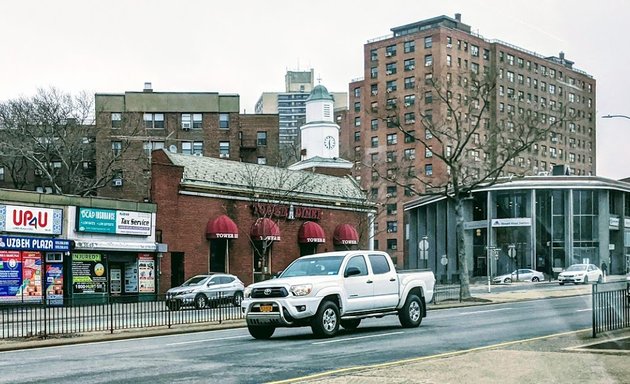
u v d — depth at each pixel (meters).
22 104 60.66
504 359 11.57
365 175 106.62
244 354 14.21
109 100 76.12
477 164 84.69
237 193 47.06
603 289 14.72
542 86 82.94
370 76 107.62
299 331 19.64
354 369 11.41
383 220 103.25
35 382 11.19
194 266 44.31
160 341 18.61
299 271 18.22
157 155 45.97
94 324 23.69
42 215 35.88
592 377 9.53
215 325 23.25
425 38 100.50
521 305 29.39
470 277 45.88
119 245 39.09
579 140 65.44
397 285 19.05
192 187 44.38
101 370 12.47
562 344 13.45
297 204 51.34
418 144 99.75
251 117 85.25
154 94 77.88
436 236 71.12
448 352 13.61
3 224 34.09
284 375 11.17
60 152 61.62
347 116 118.12
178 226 43.62
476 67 97.12
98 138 73.88
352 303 17.73
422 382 9.62
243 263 47.31
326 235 53.88
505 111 92.88
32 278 35.16
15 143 59.22
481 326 19.38
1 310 23.48
